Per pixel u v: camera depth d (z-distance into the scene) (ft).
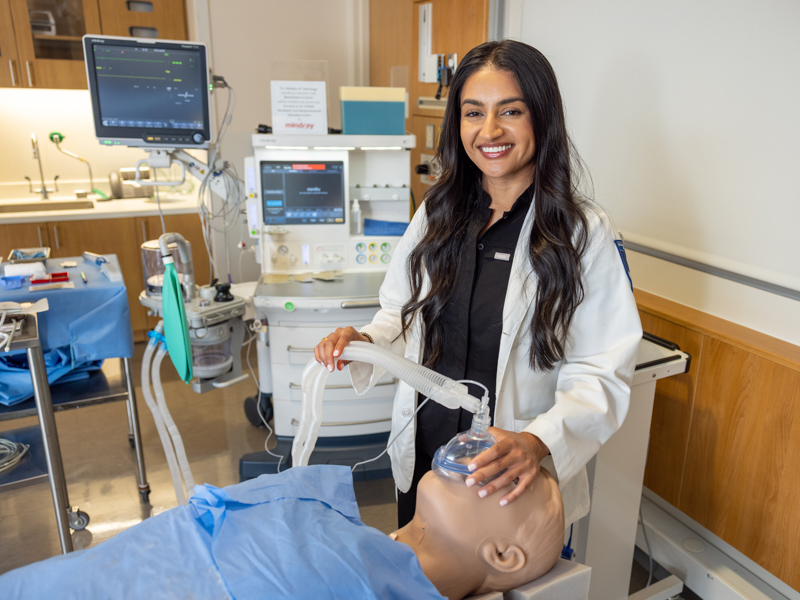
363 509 7.62
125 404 10.15
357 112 7.78
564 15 7.57
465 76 3.82
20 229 10.99
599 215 3.92
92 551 2.14
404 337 4.48
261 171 7.72
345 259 8.18
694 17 5.87
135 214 11.66
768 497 5.49
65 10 11.09
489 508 2.62
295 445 3.83
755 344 5.41
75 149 12.87
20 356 6.61
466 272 4.10
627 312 3.91
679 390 6.22
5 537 7.01
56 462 6.04
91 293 6.70
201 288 6.65
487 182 4.13
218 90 12.46
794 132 5.13
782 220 5.32
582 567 2.75
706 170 5.95
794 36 5.03
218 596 1.95
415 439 4.45
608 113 7.06
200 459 8.59
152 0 11.57
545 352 3.93
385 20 12.44
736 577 5.77
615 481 5.22
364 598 1.98
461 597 2.60
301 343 7.57
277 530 2.18
